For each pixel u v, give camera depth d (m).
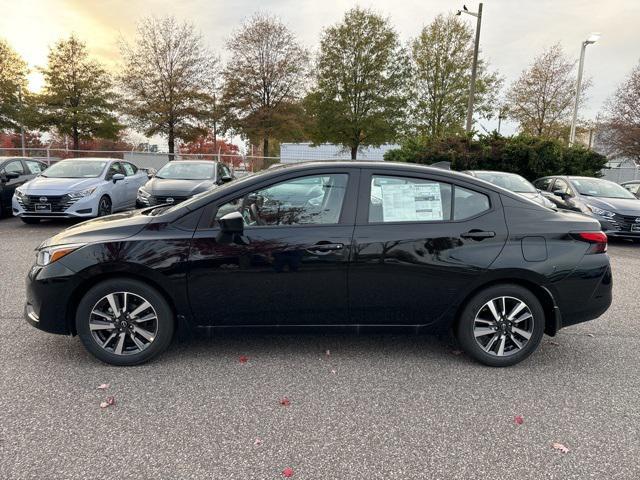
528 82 28.72
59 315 3.36
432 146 17.52
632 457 2.53
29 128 34.38
